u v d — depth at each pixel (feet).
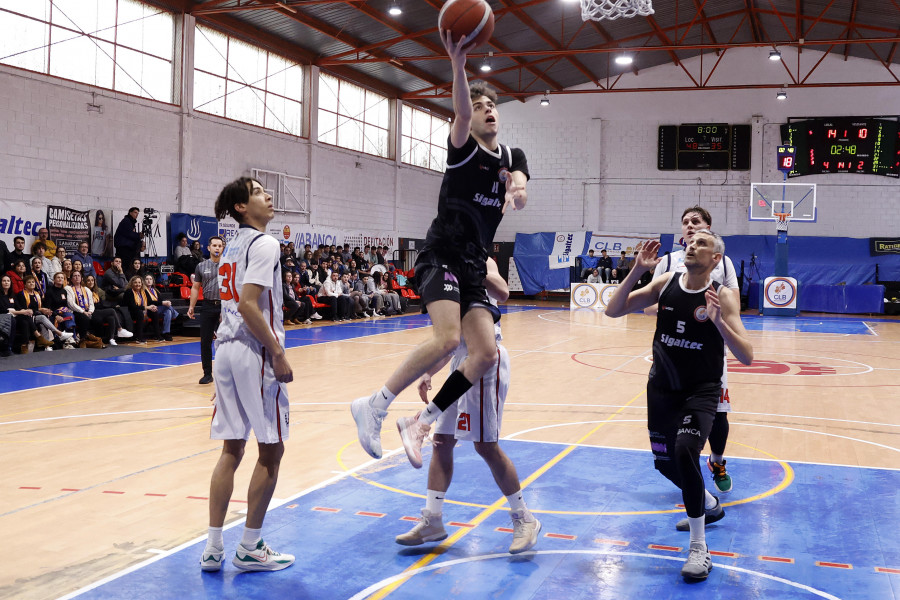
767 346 44.78
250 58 60.08
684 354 11.63
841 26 70.64
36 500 13.89
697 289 11.62
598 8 46.42
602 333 52.01
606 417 22.82
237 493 14.40
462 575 10.59
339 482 15.25
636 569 10.86
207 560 10.61
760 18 73.61
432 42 65.46
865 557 11.34
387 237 78.18
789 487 15.25
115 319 40.57
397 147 79.41
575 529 12.59
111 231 47.52
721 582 10.39
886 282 77.10
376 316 65.16
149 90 51.26
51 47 44.78
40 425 20.76
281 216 63.31
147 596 9.71
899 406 25.09
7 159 42.29
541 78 81.41
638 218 87.45
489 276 11.32
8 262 38.47
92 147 47.01
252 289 10.33
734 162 84.23
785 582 10.37
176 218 51.78
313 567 10.85
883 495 14.67
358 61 65.46
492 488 14.96
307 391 27.02
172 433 19.80
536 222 90.33
